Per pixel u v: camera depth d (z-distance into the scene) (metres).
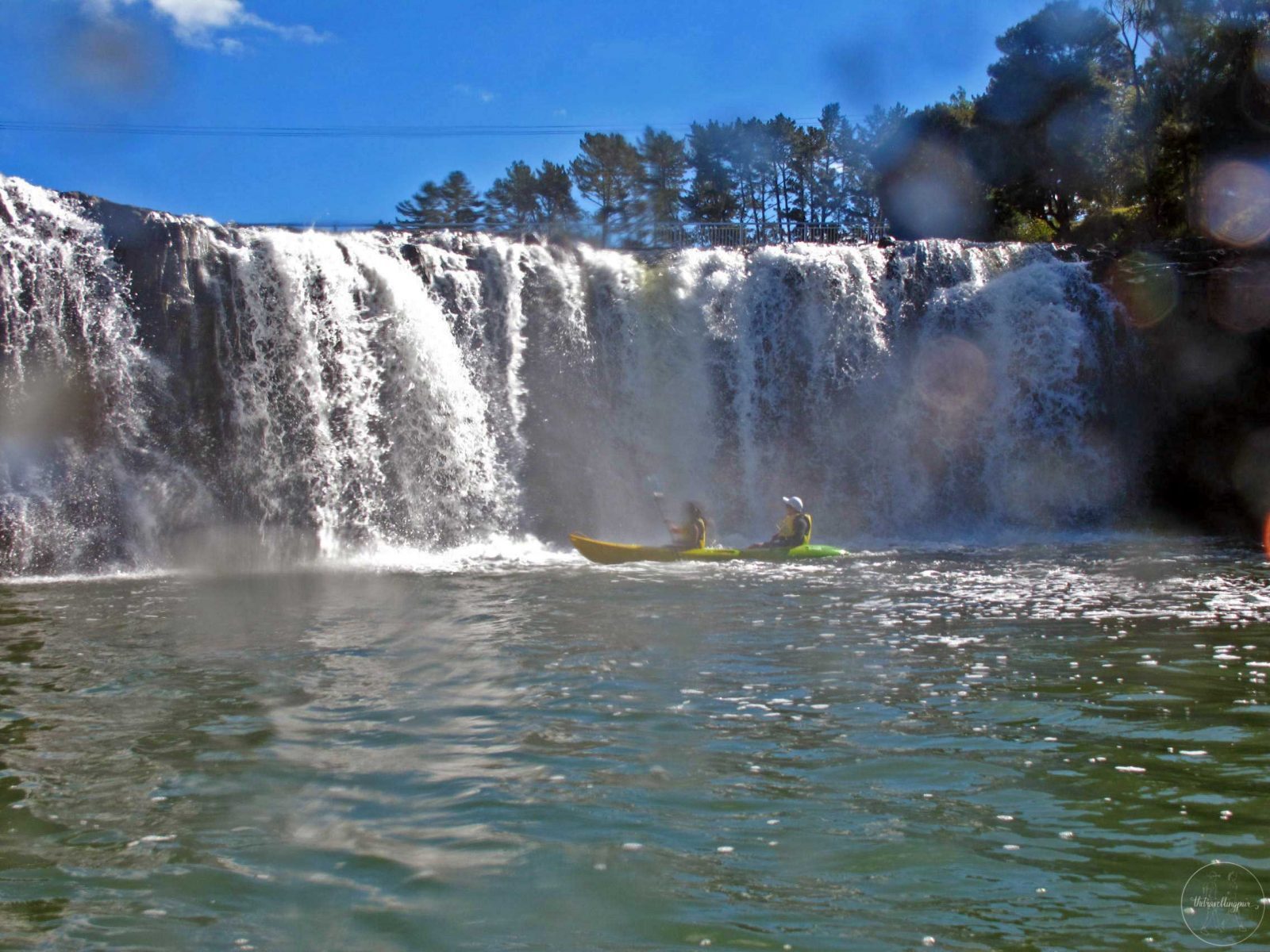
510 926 4.27
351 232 20.98
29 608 12.91
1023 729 6.90
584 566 16.78
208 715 7.43
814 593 13.16
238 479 18.95
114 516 17.81
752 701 7.69
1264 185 31.97
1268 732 6.79
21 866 4.86
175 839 5.16
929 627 10.69
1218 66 32.59
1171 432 25.03
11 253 17.16
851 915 4.34
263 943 4.15
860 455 23.72
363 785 5.91
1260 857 4.86
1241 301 23.95
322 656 9.48
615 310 22.77
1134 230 36.47
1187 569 15.77
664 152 57.16
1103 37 41.03
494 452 21.48
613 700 7.75
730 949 4.09
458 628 10.94
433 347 20.48
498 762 6.29
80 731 7.04
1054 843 5.03
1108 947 4.07
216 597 13.83
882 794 5.69
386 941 4.16
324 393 19.61
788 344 23.45
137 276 18.23
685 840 5.09
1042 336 24.30
